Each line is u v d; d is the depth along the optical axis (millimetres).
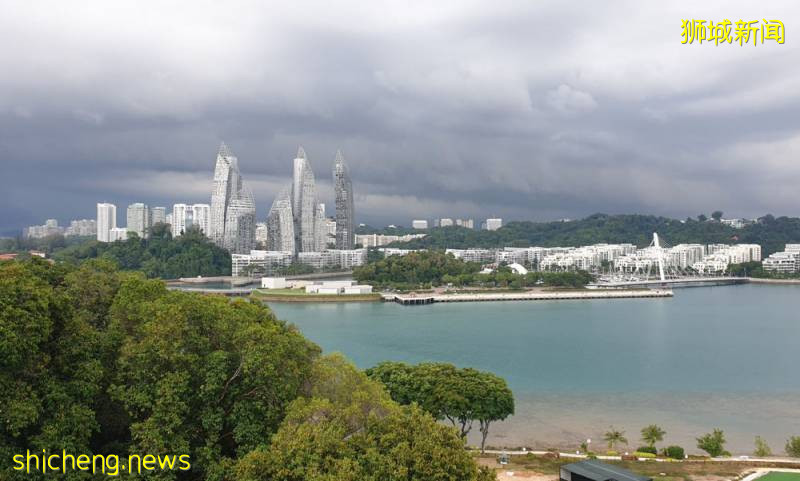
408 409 68688
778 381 178750
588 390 167625
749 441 125875
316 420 63781
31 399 57969
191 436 65750
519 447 119125
